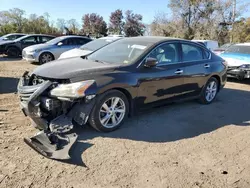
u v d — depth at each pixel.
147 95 5.09
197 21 34.50
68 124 4.17
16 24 39.00
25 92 4.32
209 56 6.72
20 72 10.81
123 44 5.62
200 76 6.26
